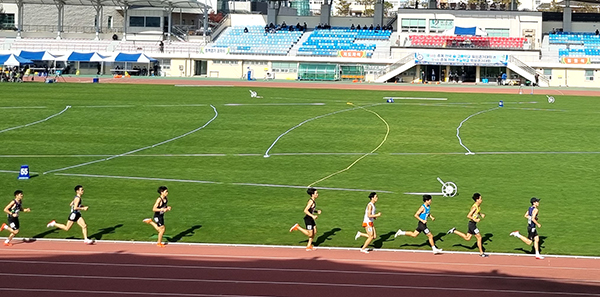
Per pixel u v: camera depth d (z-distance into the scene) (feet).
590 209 115.85
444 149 159.94
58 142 162.09
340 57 349.00
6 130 172.96
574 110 214.69
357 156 152.76
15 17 397.80
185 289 69.46
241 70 359.05
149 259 82.48
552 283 74.90
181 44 370.12
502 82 326.85
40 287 69.15
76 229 100.58
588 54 349.00
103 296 66.59
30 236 96.02
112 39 385.70
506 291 71.15
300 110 205.57
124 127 178.91
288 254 87.40
